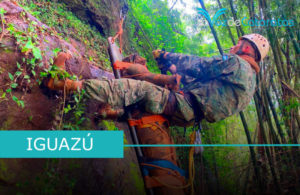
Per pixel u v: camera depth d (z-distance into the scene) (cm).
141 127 205
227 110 204
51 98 198
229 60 210
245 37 231
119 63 224
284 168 234
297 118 264
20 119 173
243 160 311
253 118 469
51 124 190
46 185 151
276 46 275
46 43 210
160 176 190
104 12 385
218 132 411
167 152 201
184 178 200
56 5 309
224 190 290
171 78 208
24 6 236
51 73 182
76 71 230
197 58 226
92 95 191
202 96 208
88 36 337
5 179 147
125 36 450
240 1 316
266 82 285
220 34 433
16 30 186
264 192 245
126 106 208
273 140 271
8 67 175
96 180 198
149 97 199
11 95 169
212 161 330
